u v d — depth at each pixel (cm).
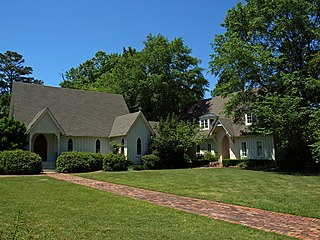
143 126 3581
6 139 2803
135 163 3447
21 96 3469
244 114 3469
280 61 2830
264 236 751
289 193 1473
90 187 1677
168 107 4881
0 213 969
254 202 1223
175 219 920
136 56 4866
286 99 2678
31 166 2608
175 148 3509
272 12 2947
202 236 744
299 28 2914
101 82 6519
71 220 888
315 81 2578
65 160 2823
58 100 3709
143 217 942
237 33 3241
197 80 4947
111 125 3819
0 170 2517
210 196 1379
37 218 909
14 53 7869
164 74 4681
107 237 727
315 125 2600
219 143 3925
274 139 3375
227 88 3162
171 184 1827
